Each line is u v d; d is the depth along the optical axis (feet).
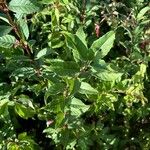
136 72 1.66
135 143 1.87
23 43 1.33
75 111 1.39
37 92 1.49
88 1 1.74
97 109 1.50
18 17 1.29
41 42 1.81
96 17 1.87
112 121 1.81
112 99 1.49
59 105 1.24
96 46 1.13
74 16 1.70
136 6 1.91
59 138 1.56
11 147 1.47
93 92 1.21
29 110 1.44
